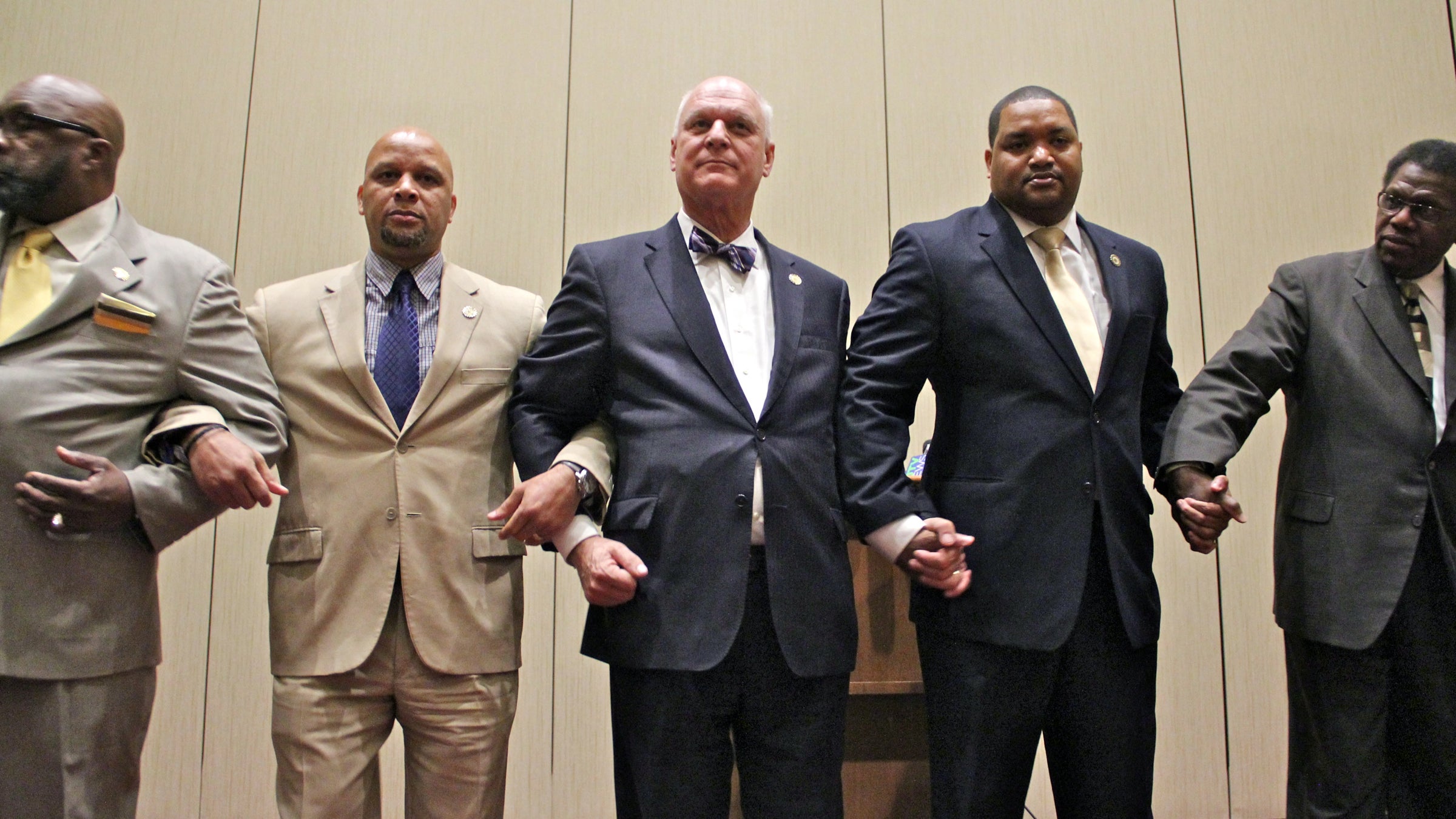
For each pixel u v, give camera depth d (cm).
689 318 174
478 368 190
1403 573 172
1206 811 303
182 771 295
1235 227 328
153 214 316
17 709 152
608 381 177
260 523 306
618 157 327
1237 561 313
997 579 163
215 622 301
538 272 321
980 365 174
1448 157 186
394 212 194
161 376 170
